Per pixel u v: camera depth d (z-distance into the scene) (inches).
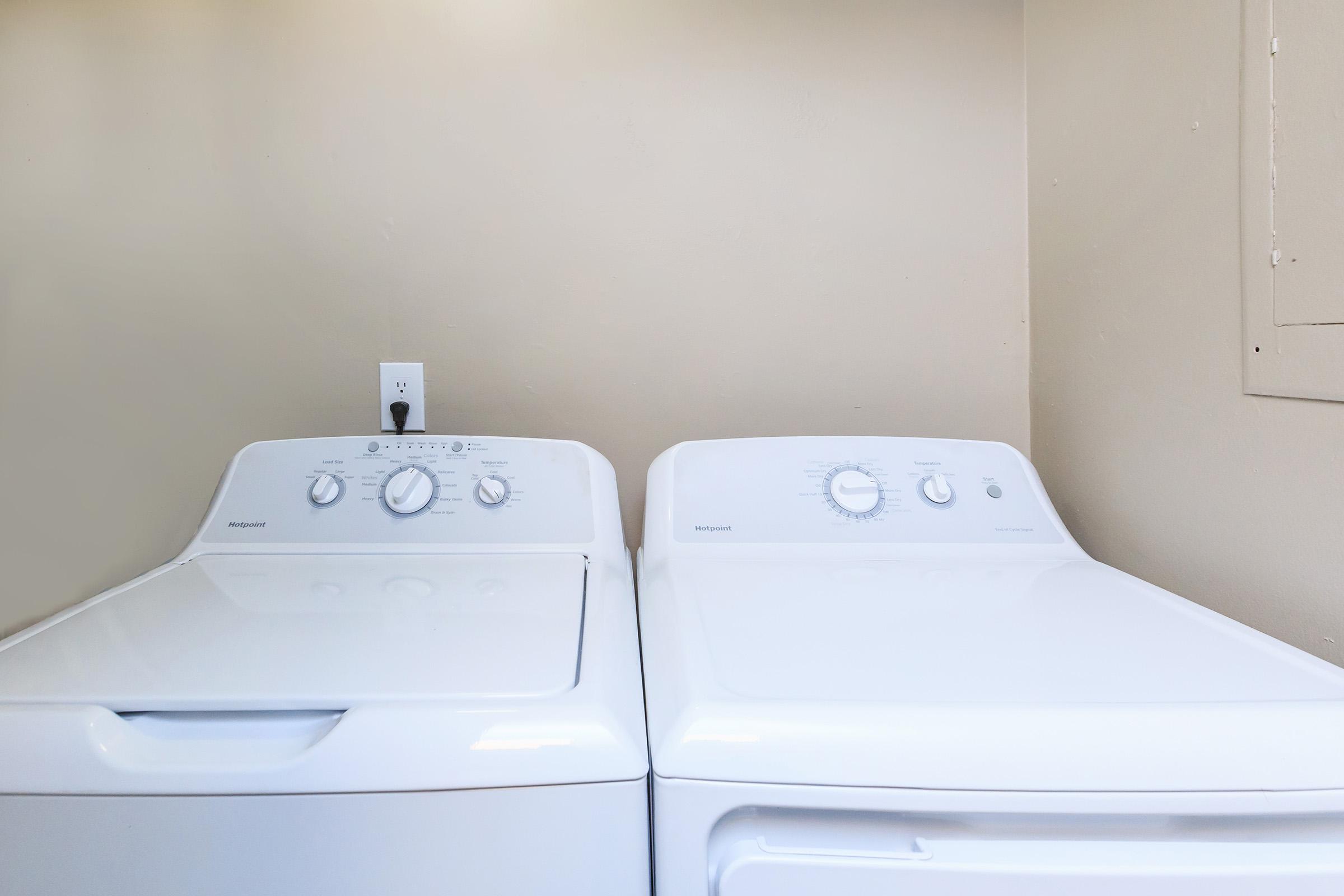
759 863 17.5
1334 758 17.3
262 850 17.7
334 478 36.1
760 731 17.8
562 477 36.7
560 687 19.5
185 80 44.4
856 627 24.0
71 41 44.5
